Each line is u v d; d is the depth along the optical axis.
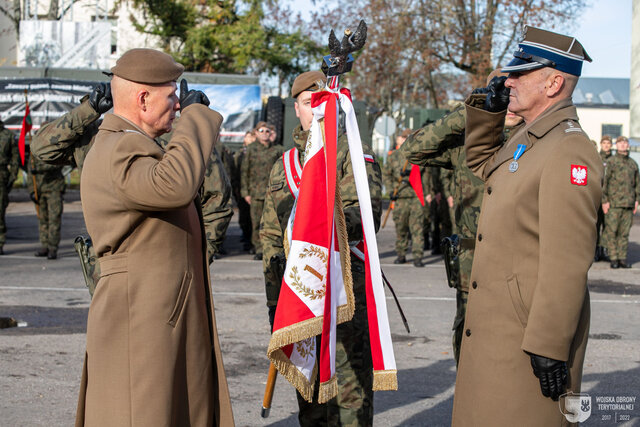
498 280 2.95
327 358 3.27
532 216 2.87
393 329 7.21
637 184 11.79
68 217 17.41
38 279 9.65
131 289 2.86
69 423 4.59
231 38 29.12
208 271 3.12
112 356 2.87
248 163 12.12
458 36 27.94
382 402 5.12
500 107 3.23
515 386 2.88
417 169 8.48
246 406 4.99
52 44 24.55
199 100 3.08
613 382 5.59
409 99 38.38
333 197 3.36
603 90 65.50
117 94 3.02
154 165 2.80
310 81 3.99
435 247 13.22
